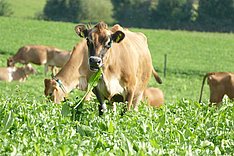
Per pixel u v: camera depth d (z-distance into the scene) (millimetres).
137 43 17516
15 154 9594
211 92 24781
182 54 65438
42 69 46906
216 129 13383
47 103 16562
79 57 21547
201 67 57219
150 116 14516
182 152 10539
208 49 70125
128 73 16078
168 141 11727
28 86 35438
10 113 12359
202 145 11680
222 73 24641
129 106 16328
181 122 14094
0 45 60469
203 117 15141
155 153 10203
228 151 11578
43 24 78312
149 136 11953
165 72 49250
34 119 13180
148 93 24188
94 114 14547
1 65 48438
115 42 15406
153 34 79250
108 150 10398
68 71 21391
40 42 65750
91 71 15500
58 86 21156
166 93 38188
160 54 64188
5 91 31156
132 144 10773
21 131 12016
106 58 15312
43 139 11180
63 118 13609
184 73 52125
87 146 10812
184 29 96250
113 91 15969
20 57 44531
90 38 15203
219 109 16219
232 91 24375
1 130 11836
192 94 38812
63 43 66750
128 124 13312
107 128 12750
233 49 71312
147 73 17812
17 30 72562
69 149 10164
